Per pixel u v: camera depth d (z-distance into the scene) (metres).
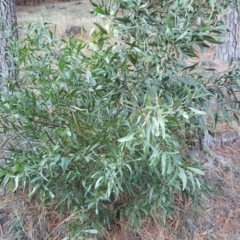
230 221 2.33
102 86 1.58
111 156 1.52
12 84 1.79
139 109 1.53
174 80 1.57
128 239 2.05
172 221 2.19
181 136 1.86
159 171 1.68
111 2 1.51
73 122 1.65
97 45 1.60
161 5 1.55
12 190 1.91
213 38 1.46
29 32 1.92
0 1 3.07
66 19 7.32
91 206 1.71
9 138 1.89
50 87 1.58
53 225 2.08
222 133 2.93
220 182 2.54
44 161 1.59
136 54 1.52
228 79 1.84
